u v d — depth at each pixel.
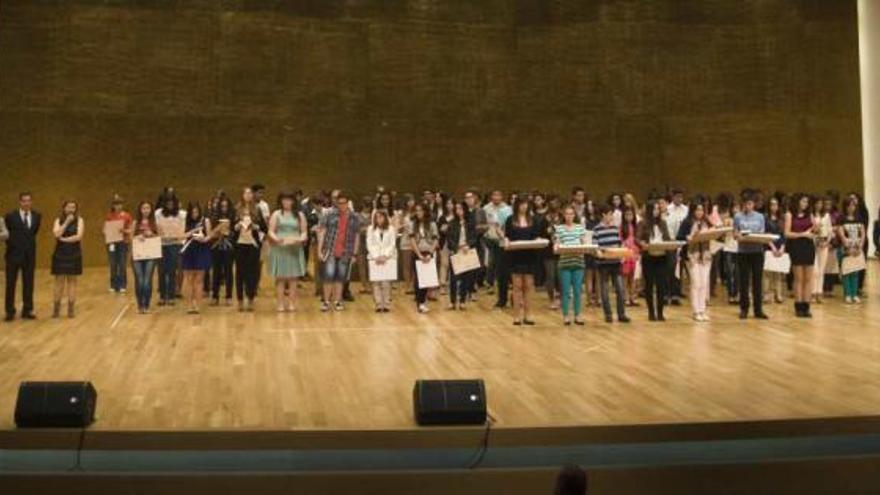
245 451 5.71
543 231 10.60
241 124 17.64
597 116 18.64
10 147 16.77
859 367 7.86
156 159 17.31
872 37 19.00
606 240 10.65
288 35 17.80
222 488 5.41
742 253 10.90
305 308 11.91
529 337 9.57
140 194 17.23
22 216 10.72
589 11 18.64
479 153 18.41
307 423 5.95
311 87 17.89
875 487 5.78
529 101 18.56
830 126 18.94
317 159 17.89
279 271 11.45
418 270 11.59
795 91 18.81
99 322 10.51
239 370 7.75
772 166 18.80
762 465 5.69
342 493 5.46
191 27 17.45
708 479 5.65
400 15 18.17
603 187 18.64
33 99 16.86
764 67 18.78
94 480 5.37
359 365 8.00
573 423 5.93
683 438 5.92
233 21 17.61
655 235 10.78
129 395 6.75
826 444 6.05
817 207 12.63
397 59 18.17
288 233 11.50
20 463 5.64
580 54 18.66
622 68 18.67
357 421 6.00
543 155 18.56
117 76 17.17
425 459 5.78
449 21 18.34
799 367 7.87
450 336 9.64
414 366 7.96
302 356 8.44
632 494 5.59
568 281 10.49
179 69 17.42
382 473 5.49
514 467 5.72
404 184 18.17
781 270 11.26
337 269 11.71
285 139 17.78
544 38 18.59
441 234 13.38
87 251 17.03
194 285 11.37
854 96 19.05
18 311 11.38
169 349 8.77
